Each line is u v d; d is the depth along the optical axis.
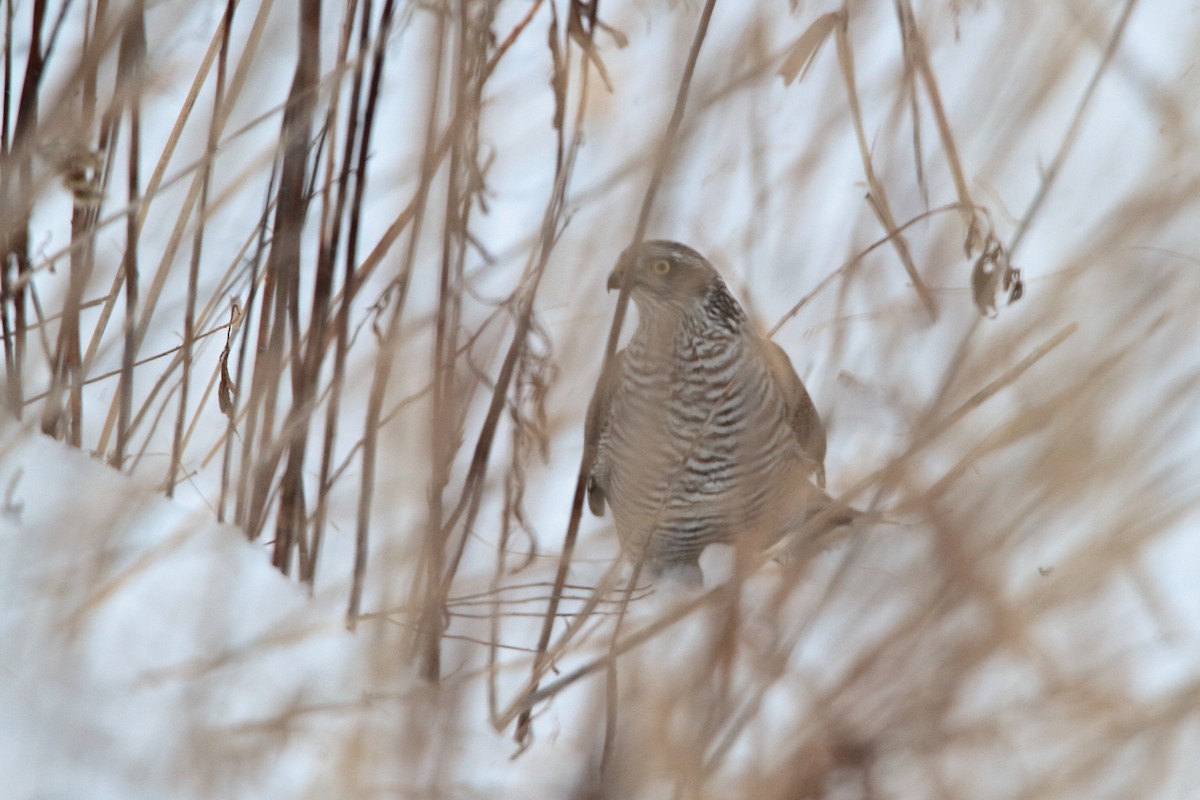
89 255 7.20
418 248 7.23
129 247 7.22
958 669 5.73
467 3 6.62
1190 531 7.63
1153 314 6.05
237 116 7.61
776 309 7.06
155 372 8.51
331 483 7.34
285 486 7.30
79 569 5.95
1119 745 5.67
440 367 6.66
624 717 6.06
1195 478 5.86
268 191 7.35
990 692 6.16
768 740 5.91
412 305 7.20
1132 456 5.83
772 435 9.28
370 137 7.17
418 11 8.56
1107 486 5.82
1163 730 5.71
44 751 5.18
